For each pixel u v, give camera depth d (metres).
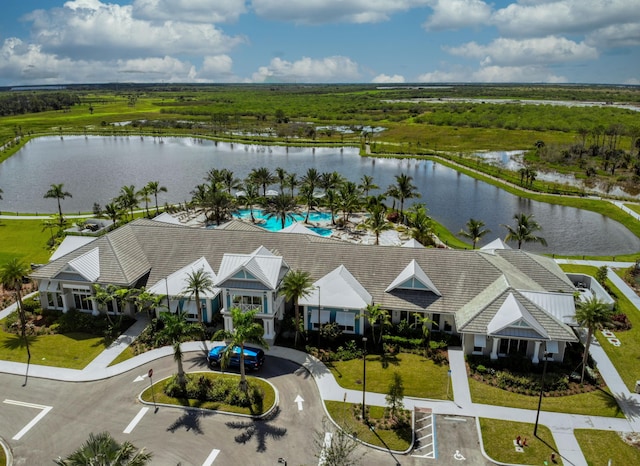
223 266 55.47
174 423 40.97
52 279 58.78
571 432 40.12
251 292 52.88
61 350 52.50
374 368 49.34
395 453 37.59
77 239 68.12
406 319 55.88
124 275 58.94
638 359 51.28
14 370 48.69
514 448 38.19
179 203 120.81
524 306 49.72
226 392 44.53
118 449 29.83
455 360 50.53
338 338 54.03
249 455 37.31
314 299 54.59
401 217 105.06
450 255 58.72
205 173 158.50
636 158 163.25
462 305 54.44
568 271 76.62
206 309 57.66
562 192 132.25
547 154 176.50
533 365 48.62
